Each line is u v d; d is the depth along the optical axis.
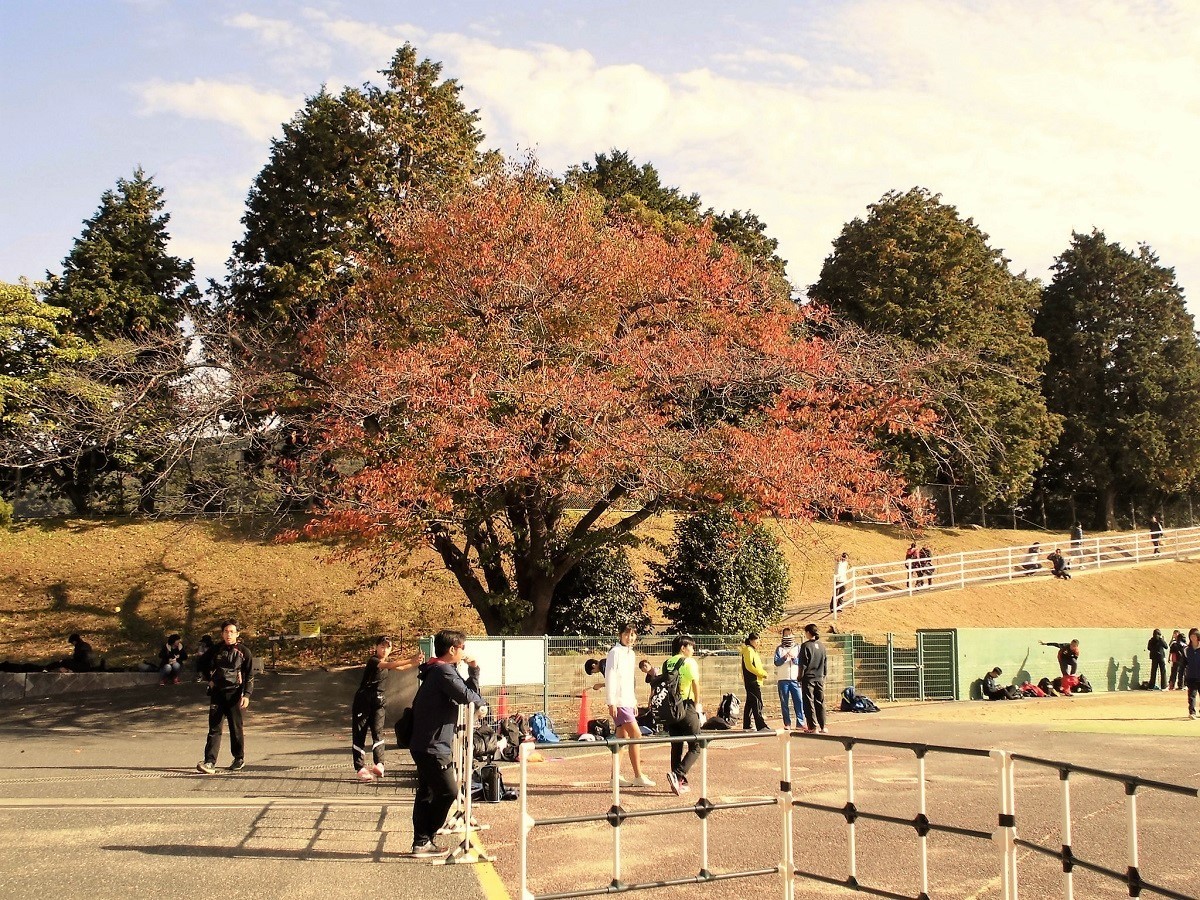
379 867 8.48
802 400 22.36
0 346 33.12
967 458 26.17
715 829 10.11
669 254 23.30
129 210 43.53
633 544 23.59
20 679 24.17
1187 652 21.16
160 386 22.77
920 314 48.12
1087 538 47.16
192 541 36.78
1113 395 62.50
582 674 18.88
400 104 31.25
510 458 19.02
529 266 21.42
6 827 10.02
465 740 9.87
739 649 22.00
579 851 9.16
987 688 26.62
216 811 10.92
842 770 13.65
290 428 23.08
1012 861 6.30
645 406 20.91
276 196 34.00
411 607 32.12
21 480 39.31
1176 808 11.18
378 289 22.78
